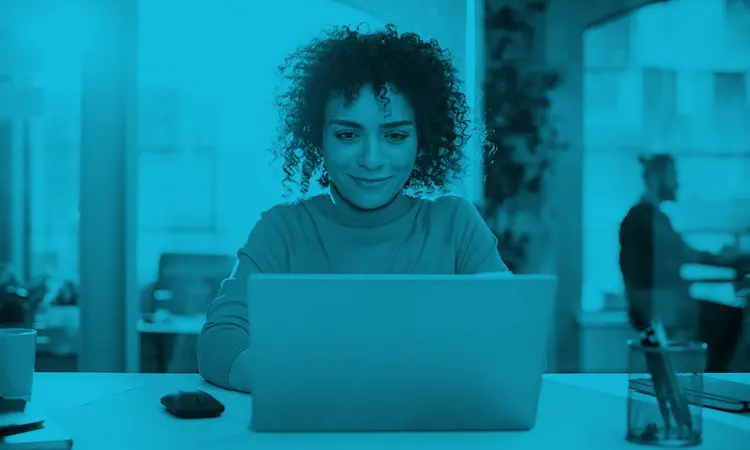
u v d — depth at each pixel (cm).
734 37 396
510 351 93
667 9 394
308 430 95
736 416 108
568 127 387
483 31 382
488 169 381
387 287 90
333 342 91
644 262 363
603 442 91
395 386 93
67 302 360
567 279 386
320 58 170
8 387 106
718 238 397
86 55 349
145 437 93
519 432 96
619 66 393
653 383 91
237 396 120
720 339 328
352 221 172
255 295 90
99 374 143
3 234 364
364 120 162
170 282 370
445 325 92
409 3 379
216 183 379
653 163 370
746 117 398
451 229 175
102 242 353
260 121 379
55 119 367
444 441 91
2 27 360
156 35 371
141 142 374
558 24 386
